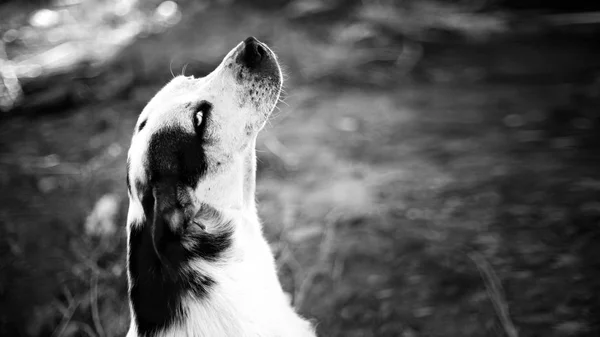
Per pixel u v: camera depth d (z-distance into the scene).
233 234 1.31
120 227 1.93
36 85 3.31
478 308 1.62
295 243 1.88
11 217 2.04
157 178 1.28
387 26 3.80
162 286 1.26
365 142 2.50
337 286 1.74
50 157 2.50
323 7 3.83
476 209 1.93
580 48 3.58
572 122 2.50
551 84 3.03
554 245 1.76
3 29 4.05
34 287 1.79
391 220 1.93
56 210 2.06
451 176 2.12
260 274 1.32
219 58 3.20
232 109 1.33
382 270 1.76
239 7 3.72
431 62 3.53
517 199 1.95
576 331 1.53
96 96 3.14
